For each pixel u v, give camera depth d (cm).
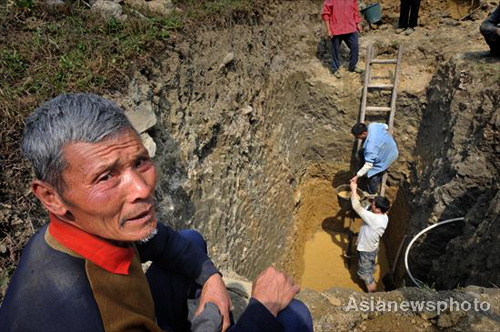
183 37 414
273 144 592
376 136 534
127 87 326
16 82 292
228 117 461
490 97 459
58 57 327
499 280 307
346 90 633
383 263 684
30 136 74
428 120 593
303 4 688
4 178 238
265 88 563
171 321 137
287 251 621
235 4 536
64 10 377
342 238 737
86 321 73
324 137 689
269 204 568
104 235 80
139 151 80
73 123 71
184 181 364
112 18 388
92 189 74
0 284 212
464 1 675
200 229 380
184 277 136
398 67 587
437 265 455
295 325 117
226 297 130
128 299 87
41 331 71
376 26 707
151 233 85
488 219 359
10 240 226
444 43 620
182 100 389
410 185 616
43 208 249
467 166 444
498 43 503
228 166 458
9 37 328
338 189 673
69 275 76
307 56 663
